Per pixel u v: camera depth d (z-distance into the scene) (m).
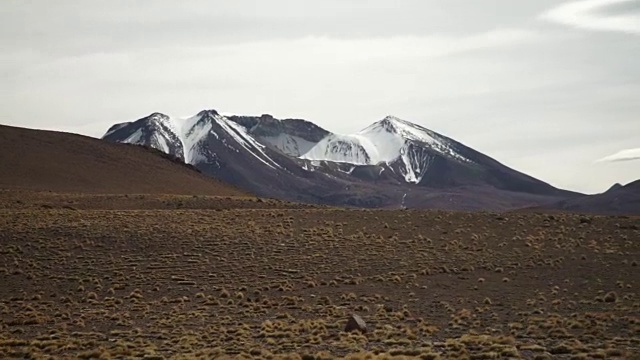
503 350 33.84
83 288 59.59
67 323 47.78
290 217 91.81
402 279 62.75
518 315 48.38
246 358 33.22
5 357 36.38
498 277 64.25
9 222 82.94
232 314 50.47
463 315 47.81
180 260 69.25
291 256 71.19
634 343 36.94
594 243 78.31
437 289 59.47
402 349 35.25
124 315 50.25
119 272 64.69
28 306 53.41
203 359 32.94
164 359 34.22
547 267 68.19
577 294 56.81
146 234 78.12
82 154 175.25
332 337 40.78
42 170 155.00
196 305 54.22
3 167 150.88
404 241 78.88
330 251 73.56
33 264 66.88
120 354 36.16
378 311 50.19
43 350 38.62
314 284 60.69
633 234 83.25
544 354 33.81
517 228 86.88
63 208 99.31
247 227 84.19
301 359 33.09
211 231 81.12
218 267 66.81
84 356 35.88
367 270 66.19
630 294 56.25
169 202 110.38
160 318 49.34
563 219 92.38
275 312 51.16
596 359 32.22
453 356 33.00
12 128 183.38
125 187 156.50
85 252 71.50
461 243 78.38
